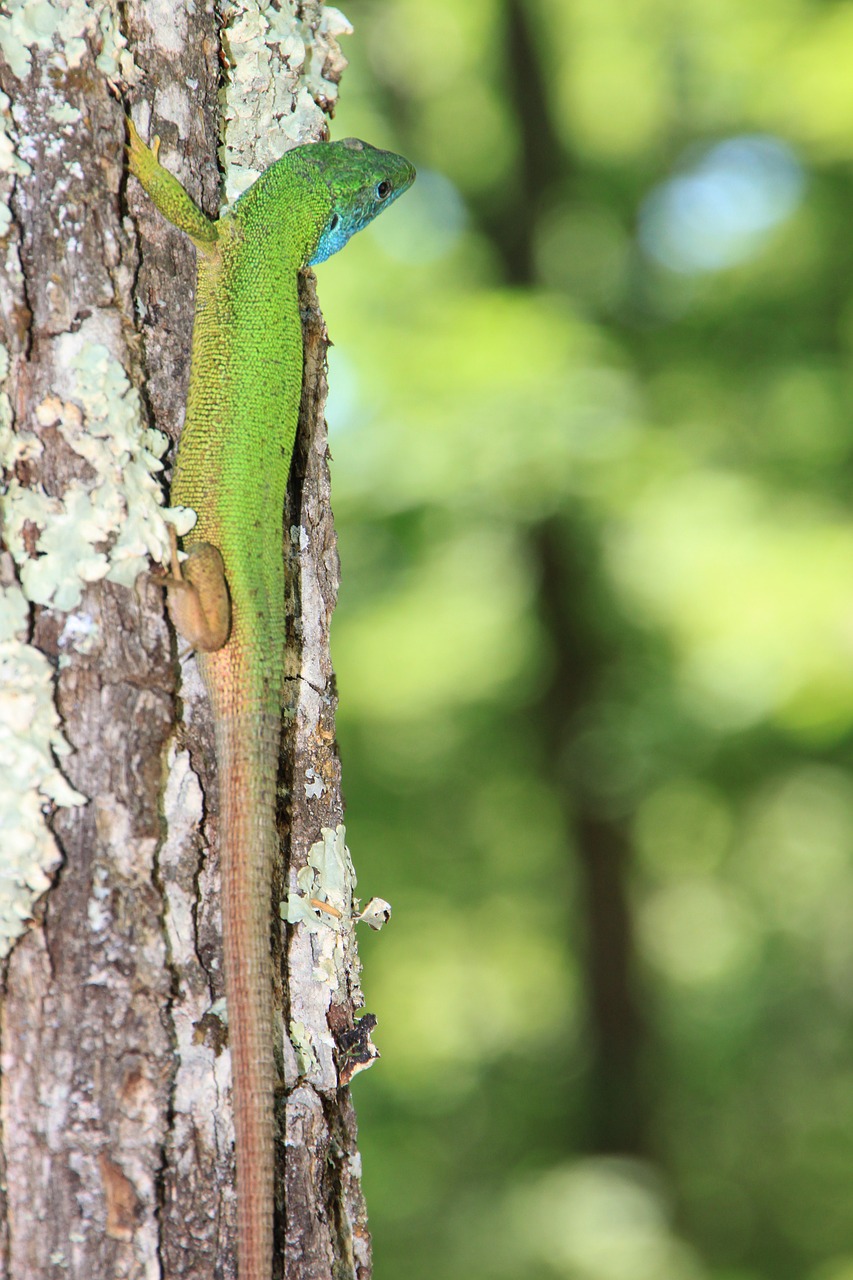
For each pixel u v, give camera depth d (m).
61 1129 2.46
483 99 18.08
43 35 2.65
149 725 2.65
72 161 2.66
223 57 3.26
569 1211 13.16
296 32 3.48
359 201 3.58
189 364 2.97
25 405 2.57
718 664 11.92
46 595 2.56
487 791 17.22
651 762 13.23
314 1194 2.88
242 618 2.87
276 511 3.07
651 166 16.53
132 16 2.87
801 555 11.95
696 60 16.17
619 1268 12.42
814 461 13.13
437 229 16.66
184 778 2.72
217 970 2.69
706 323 14.77
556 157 16.56
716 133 16.16
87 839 2.54
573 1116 15.55
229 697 2.82
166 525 2.77
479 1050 17.58
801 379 13.83
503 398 11.91
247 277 3.15
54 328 2.61
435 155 17.67
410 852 17.52
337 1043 3.05
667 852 16.02
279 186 3.32
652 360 14.56
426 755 17.05
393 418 12.25
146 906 2.60
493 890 17.89
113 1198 2.48
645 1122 14.77
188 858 2.69
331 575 3.34
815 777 13.32
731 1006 16.72
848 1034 15.85
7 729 2.48
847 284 14.58
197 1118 2.60
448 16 17.53
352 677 15.91
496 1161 15.62
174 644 2.73
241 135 3.29
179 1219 2.55
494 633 16.53
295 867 3.06
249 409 3.06
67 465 2.60
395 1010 17.72
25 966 2.46
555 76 17.08
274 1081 2.67
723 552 12.58
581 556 15.34
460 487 12.45
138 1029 2.55
